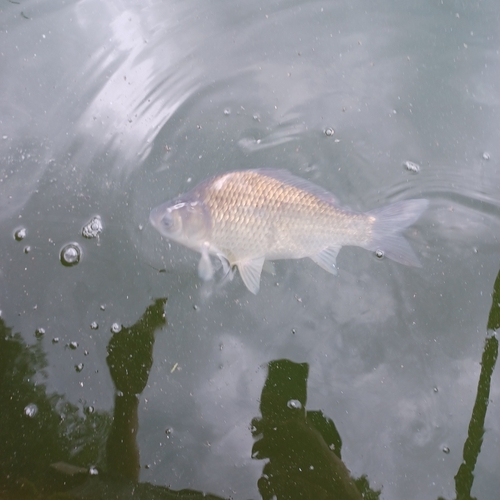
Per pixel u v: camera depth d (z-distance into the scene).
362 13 0.85
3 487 0.62
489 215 0.71
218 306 0.68
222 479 0.62
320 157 0.74
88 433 0.64
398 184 0.73
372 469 0.62
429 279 0.68
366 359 0.66
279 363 0.66
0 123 0.77
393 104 0.78
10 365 0.66
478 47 0.82
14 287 0.69
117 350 0.67
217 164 0.74
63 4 0.86
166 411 0.64
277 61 0.81
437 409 0.64
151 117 0.77
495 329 0.66
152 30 0.84
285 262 0.69
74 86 0.80
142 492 0.62
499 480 0.61
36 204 0.73
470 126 0.76
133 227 0.71
